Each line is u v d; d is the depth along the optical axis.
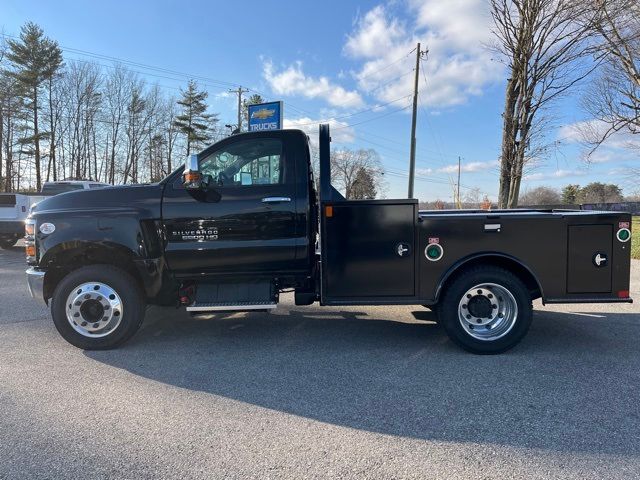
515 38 11.61
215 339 5.46
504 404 3.63
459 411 3.51
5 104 40.28
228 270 5.01
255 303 4.91
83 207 4.95
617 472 2.69
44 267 5.02
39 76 40.50
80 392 3.88
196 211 4.93
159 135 53.66
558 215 4.80
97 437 3.12
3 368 4.45
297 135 5.08
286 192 4.98
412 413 3.49
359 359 4.74
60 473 2.70
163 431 3.21
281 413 3.50
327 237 4.87
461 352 4.95
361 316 6.59
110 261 5.18
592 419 3.36
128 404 3.65
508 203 12.20
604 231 4.81
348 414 3.48
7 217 13.39
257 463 2.81
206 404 3.66
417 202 4.80
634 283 8.84
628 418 3.38
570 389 3.92
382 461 2.83
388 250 4.85
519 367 4.46
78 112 49.53
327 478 2.65
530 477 2.65
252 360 4.72
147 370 4.42
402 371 4.38
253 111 14.74
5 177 43.66
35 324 6.05
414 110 29.53
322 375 4.29
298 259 5.02
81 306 4.92
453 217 4.81
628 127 16.05
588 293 4.84
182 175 5.01
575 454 2.89
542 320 6.28
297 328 5.95
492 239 4.82
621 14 11.61
